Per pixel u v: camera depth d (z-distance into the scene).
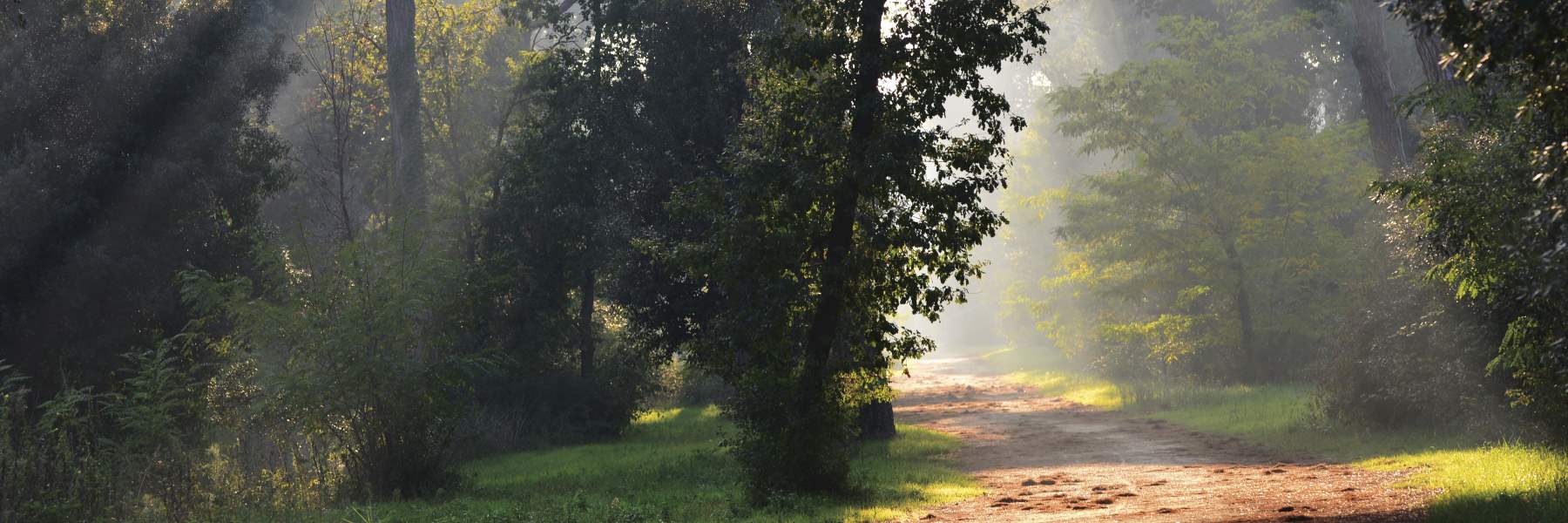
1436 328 18.69
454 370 19.66
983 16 14.91
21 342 22.33
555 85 27.08
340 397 18.50
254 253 20.78
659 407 44.94
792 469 15.60
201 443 17.58
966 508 14.09
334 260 19.83
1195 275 36.25
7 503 14.23
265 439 19.02
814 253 15.73
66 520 14.56
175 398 18.50
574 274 30.28
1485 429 17.11
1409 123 32.09
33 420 21.97
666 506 14.80
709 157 25.20
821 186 14.67
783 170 14.92
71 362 22.78
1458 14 7.24
